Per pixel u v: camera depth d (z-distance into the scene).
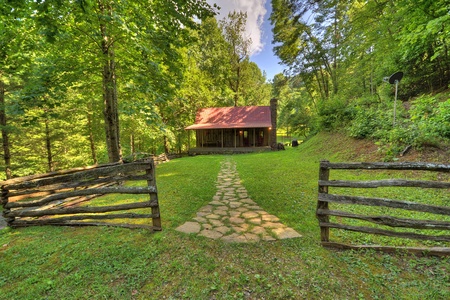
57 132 12.60
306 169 7.45
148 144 19.70
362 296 1.85
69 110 11.55
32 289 2.08
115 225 3.47
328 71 18.55
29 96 5.86
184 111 19.05
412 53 8.16
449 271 2.12
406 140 6.02
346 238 2.81
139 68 6.88
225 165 10.44
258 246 2.71
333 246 2.64
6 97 8.64
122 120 12.60
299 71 19.83
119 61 7.48
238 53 26.83
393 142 6.39
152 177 3.24
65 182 3.59
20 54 5.91
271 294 1.91
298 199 4.55
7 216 3.78
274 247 2.68
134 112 7.21
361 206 3.85
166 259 2.49
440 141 5.56
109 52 7.32
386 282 2.01
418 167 2.29
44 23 3.82
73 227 3.58
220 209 4.21
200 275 2.19
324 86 20.44
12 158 11.52
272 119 18.75
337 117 11.28
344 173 6.27
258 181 6.34
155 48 5.54
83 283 2.14
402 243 2.62
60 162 14.82
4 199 3.85
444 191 4.05
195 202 4.69
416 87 10.06
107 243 2.91
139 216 3.32
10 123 9.52
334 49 14.49
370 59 11.43
